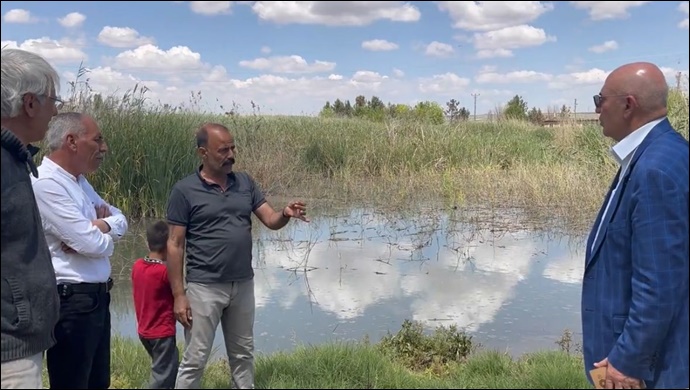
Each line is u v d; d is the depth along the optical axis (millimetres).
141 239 10367
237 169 15570
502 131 23594
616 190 3242
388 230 11461
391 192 15594
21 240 2857
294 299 7418
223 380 4875
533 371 4902
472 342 6090
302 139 19172
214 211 4215
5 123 3047
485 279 8289
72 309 3725
